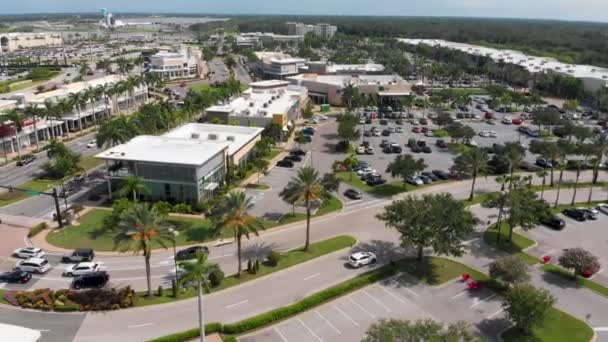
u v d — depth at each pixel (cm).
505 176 10038
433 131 15625
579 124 15912
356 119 14862
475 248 7675
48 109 13325
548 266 7100
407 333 4025
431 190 10244
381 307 6022
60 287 6369
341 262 7138
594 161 10512
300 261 7081
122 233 5684
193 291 6234
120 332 5397
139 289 6341
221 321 5641
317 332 5497
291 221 8550
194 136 11531
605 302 6197
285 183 10581
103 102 17125
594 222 8775
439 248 6475
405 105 18400
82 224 8331
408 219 6688
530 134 15138
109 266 6956
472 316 5862
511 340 5388
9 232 8000
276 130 13575
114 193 9356
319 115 17688
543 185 9825
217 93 17988
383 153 13150
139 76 19850
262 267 6900
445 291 6412
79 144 13775
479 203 9531
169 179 9062
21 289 6278
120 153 9444
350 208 9269
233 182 10381
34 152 12800
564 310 5991
